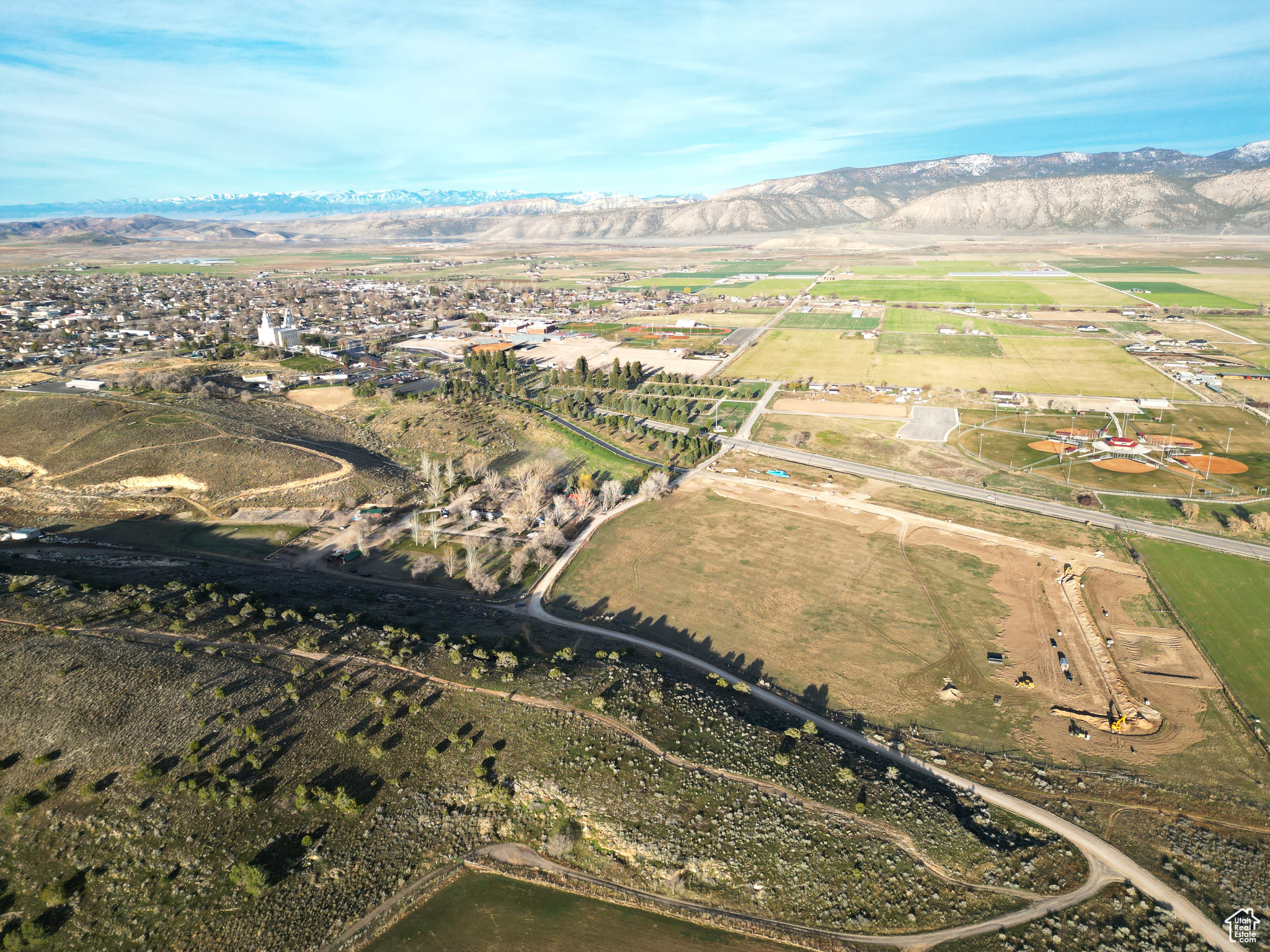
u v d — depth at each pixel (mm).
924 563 149625
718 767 90125
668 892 77312
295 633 111438
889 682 114562
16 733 87062
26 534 158750
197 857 76125
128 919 71438
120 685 94438
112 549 154875
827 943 72250
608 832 82375
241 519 170875
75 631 106250
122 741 86625
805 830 82438
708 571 148250
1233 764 97312
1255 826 87938
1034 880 79312
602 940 72625
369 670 103875
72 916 71375
